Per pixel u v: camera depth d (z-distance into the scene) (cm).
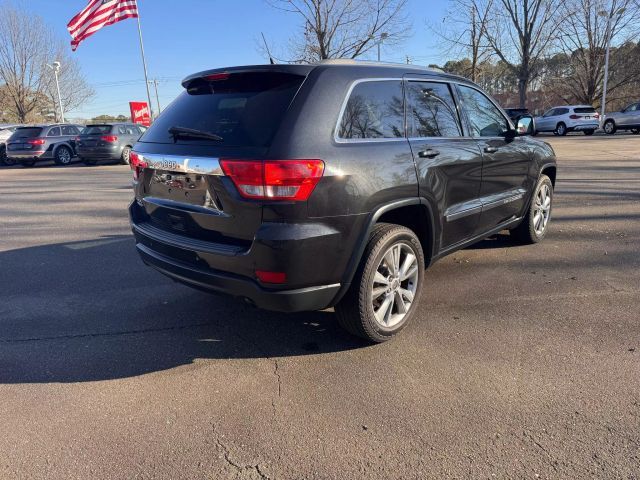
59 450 244
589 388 284
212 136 296
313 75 300
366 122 315
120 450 243
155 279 487
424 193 344
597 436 244
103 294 448
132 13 1703
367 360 323
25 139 1758
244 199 277
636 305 392
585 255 521
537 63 3002
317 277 288
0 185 1244
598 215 697
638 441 240
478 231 440
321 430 255
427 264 379
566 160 1415
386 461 232
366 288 315
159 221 347
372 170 304
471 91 435
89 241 639
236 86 322
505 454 234
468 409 268
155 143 340
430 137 364
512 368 307
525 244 564
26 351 343
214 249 296
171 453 241
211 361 328
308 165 272
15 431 258
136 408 277
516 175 487
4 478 225
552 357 319
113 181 1275
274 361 326
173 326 381
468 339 346
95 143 1725
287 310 291
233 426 260
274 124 282
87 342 356
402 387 291
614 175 1081
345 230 291
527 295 420
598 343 334
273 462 233
